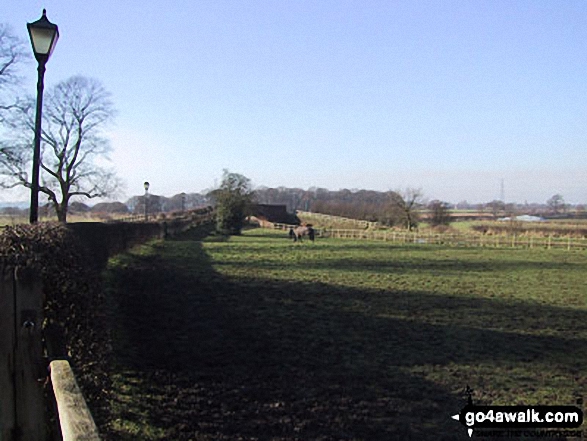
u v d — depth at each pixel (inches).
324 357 320.2
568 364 319.6
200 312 454.0
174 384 257.8
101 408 166.2
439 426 219.1
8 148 1231.5
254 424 213.0
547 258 1169.4
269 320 428.5
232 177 2005.4
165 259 950.4
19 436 93.0
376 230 2165.4
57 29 314.3
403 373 292.8
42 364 95.3
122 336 349.1
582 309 524.7
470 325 431.8
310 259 1055.0
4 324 93.6
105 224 713.0
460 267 949.8
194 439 195.0
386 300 553.9
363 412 231.5
